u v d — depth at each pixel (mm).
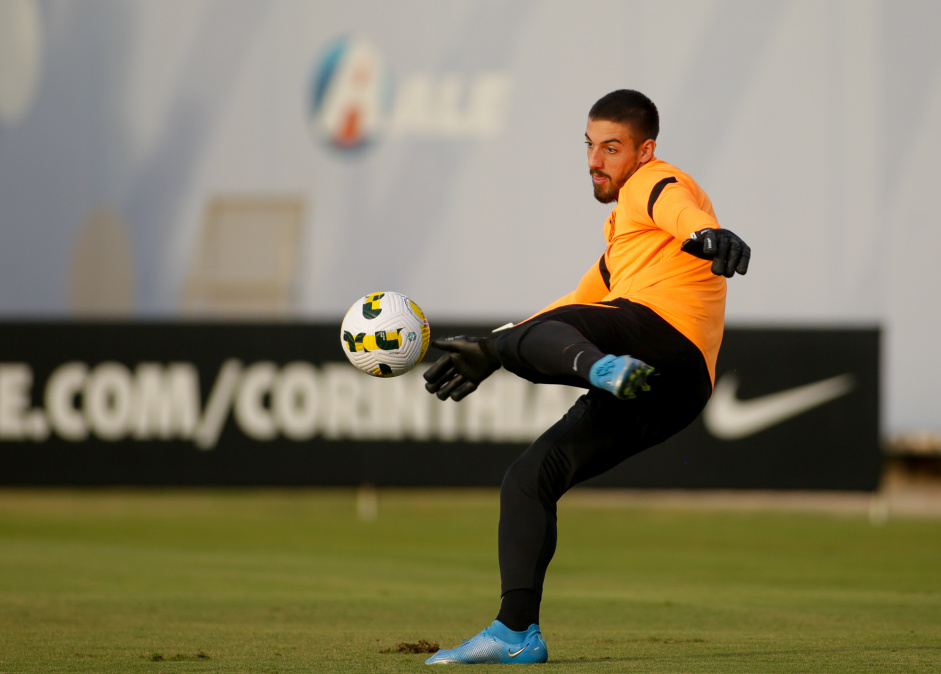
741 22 49812
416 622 17000
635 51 50312
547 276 50062
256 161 51375
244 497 48656
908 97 48719
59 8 52062
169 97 51781
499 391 40688
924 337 48156
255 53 51531
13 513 43406
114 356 41125
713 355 11250
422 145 50781
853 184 48844
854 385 40438
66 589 21938
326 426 40969
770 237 49281
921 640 14469
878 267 48594
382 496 48594
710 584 24391
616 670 10766
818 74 49188
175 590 21969
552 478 11234
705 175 49906
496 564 28938
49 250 51562
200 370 41125
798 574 26906
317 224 50844
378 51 51188
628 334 10711
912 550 33312
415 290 50594
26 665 11828
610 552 32344
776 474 40250
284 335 41156
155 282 51219
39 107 51906
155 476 40938
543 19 50750
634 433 11133
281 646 13648
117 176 51688
